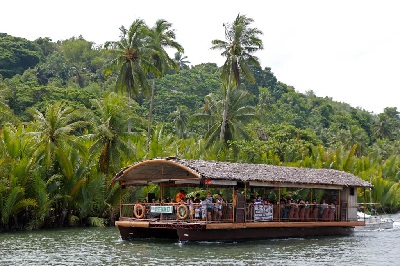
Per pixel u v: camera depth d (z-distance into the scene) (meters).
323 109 135.50
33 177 34.91
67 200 37.12
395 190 58.91
